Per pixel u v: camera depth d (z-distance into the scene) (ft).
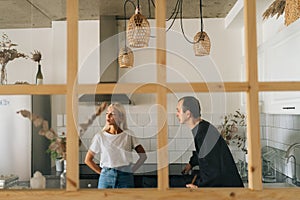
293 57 8.77
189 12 14.01
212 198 4.02
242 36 14.83
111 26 14.52
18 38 15.67
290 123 11.60
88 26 15.30
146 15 13.34
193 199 4.02
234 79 14.99
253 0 4.22
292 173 11.18
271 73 11.05
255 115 4.13
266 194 4.02
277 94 10.72
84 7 13.32
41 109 14.51
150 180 8.50
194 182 7.10
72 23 4.14
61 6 12.87
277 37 10.14
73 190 4.03
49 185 11.29
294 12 8.39
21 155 14.35
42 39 15.64
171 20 14.98
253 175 4.06
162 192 4.03
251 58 4.19
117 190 4.04
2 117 14.29
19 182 12.75
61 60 15.11
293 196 4.00
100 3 12.76
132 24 6.97
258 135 4.11
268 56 11.39
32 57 14.02
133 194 4.02
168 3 12.55
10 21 14.66
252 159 4.09
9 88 4.09
